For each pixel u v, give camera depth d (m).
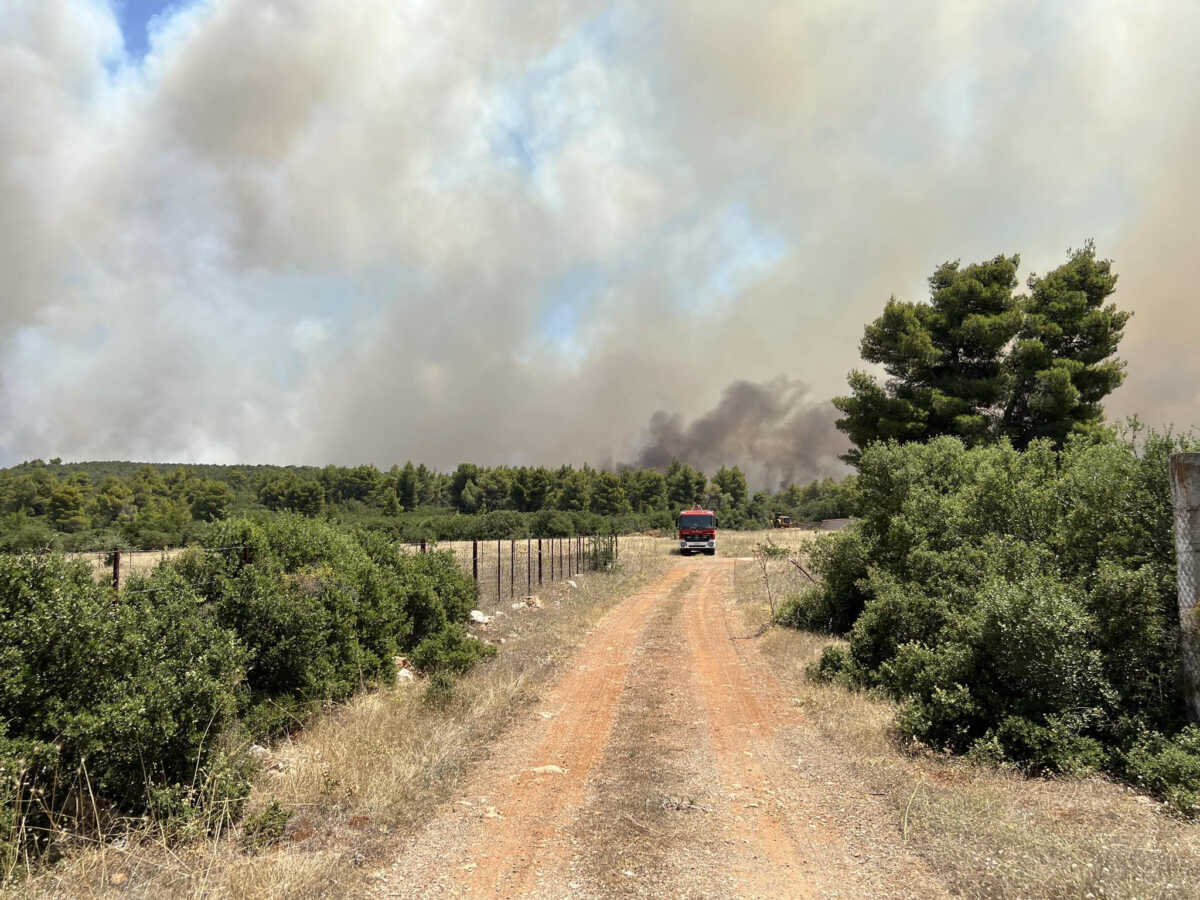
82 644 5.75
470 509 124.25
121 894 4.60
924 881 4.96
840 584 16.20
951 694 8.16
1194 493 7.43
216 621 8.73
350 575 11.18
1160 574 8.36
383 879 5.09
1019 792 6.60
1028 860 4.96
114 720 5.61
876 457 15.71
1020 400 27.27
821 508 92.25
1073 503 10.52
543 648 14.64
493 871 5.22
